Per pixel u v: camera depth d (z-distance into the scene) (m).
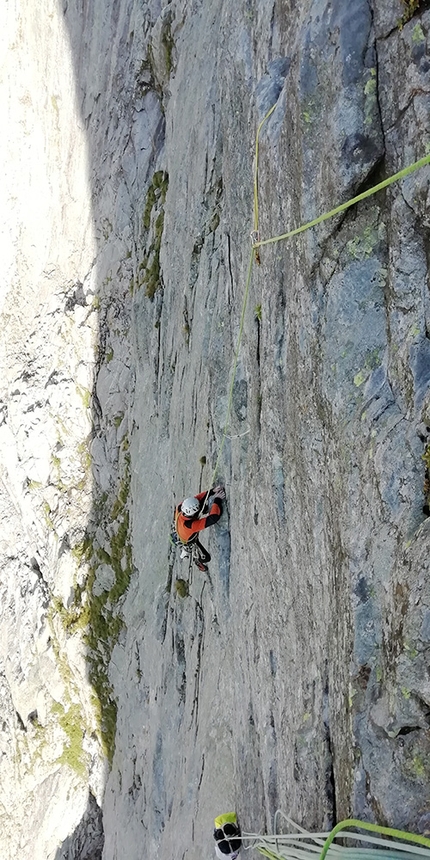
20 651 17.34
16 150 19.03
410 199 4.11
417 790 3.70
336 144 4.52
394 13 4.21
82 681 15.93
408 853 3.68
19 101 18.86
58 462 17.23
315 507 5.17
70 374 17.23
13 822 16.58
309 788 4.98
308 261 5.07
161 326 12.91
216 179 9.68
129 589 14.73
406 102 4.14
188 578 10.69
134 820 12.51
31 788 16.39
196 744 9.38
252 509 7.00
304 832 4.86
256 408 6.86
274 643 6.22
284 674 5.88
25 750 16.67
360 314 4.55
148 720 12.41
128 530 15.00
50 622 16.73
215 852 7.88
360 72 4.38
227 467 8.29
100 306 16.52
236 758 7.43
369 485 4.35
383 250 4.43
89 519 16.39
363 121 4.36
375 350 4.45
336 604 4.68
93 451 16.47
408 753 3.77
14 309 18.95
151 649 12.62
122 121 15.27
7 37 19.03
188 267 10.71
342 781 4.40
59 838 15.41
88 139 16.66
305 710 5.23
